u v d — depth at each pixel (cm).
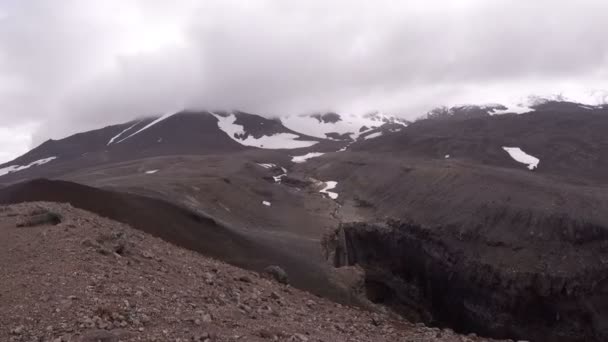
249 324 1249
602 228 6009
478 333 5919
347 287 3709
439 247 6869
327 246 5919
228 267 2120
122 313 1096
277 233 6006
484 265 6138
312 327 1403
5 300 1090
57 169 16425
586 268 5597
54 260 1403
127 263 1553
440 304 6644
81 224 1895
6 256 1431
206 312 1257
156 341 984
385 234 7575
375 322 1722
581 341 5241
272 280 2164
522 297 5628
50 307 1062
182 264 1822
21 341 900
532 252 6006
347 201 10350
